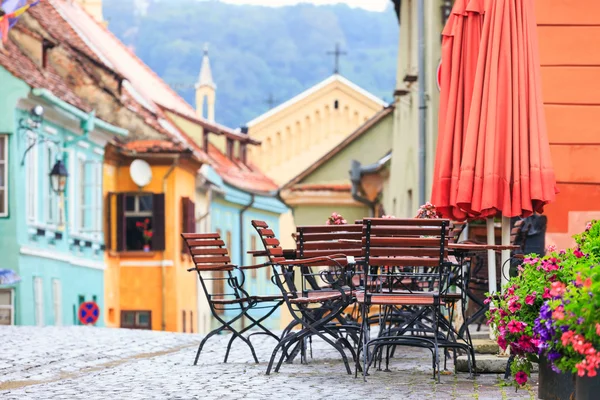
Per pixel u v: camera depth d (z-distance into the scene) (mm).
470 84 13242
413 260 11266
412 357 14594
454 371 12242
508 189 12625
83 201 38594
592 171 18359
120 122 43688
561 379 9625
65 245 36594
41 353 16062
